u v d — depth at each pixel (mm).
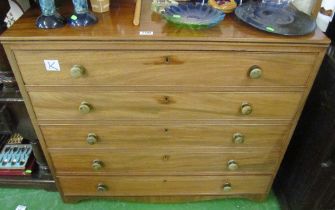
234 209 1331
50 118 984
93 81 881
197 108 969
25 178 1322
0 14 950
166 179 1229
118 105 950
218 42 795
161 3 933
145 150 1109
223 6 919
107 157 1130
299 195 1173
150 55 823
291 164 1241
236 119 1010
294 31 811
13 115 1072
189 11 896
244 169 1203
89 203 1334
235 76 884
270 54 836
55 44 789
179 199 1332
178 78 882
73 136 1045
